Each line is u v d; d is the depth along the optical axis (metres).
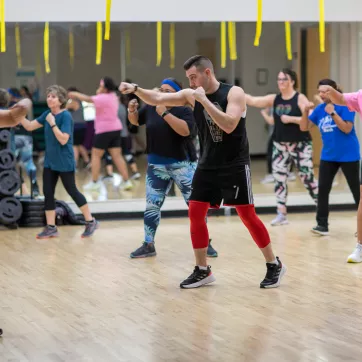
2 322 5.67
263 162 12.46
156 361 4.77
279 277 6.69
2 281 7.02
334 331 5.35
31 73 10.98
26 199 10.30
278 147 9.98
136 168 12.73
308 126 9.27
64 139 9.03
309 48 11.14
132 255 8.02
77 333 5.37
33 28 10.83
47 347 5.07
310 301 6.19
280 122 9.91
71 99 11.70
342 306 6.02
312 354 4.86
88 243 8.90
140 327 5.50
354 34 11.18
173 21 10.56
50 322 5.66
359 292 6.48
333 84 8.83
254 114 12.30
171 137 7.82
